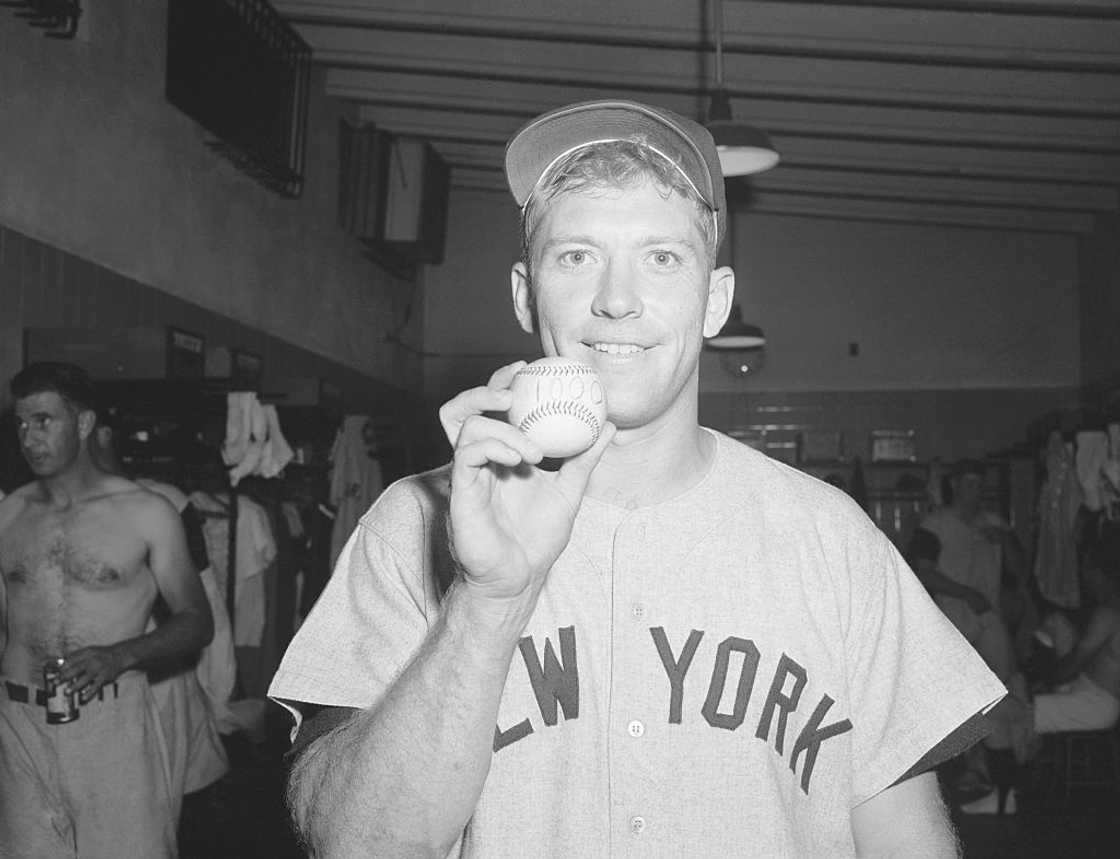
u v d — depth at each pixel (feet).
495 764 5.18
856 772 5.57
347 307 37.99
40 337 18.20
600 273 5.23
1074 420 42.70
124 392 19.15
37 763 11.95
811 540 5.60
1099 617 25.34
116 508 12.68
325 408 26.11
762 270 47.14
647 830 5.11
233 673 20.51
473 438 4.35
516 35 28.55
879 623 5.66
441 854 4.77
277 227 31.55
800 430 46.65
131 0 22.85
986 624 25.18
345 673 5.42
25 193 18.97
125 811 12.10
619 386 5.22
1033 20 25.98
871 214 44.06
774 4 26.37
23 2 18.08
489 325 47.47
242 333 28.86
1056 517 32.24
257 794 22.33
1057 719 25.07
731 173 21.71
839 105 32.45
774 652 5.36
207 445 21.50
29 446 12.47
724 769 5.18
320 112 34.68
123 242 22.48
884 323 46.62
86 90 21.08
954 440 45.96
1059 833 22.12
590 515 5.50
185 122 25.57
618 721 5.20
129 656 12.00
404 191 37.93
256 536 22.75
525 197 5.66
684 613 5.36
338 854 4.74
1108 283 41.32
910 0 24.62
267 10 28.19
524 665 5.29
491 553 4.36
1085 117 31.01
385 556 5.58
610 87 32.24
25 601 12.36
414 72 32.42
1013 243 46.21
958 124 32.37
